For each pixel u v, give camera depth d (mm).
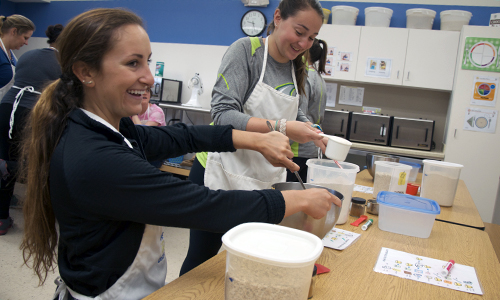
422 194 1724
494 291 821
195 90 4211
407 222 1188
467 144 3512
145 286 842
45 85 823
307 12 1274
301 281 546
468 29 3465
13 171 2262
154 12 4871
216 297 709
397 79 3744
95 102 800
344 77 3879
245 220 743
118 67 735
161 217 693
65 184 677
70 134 711
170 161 3553
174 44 4703
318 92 2539
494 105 3430
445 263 963
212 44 4652
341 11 3867
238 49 1406
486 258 1021
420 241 1140
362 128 3758
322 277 835
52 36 2545
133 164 685
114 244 745
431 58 3641
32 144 728
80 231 722
